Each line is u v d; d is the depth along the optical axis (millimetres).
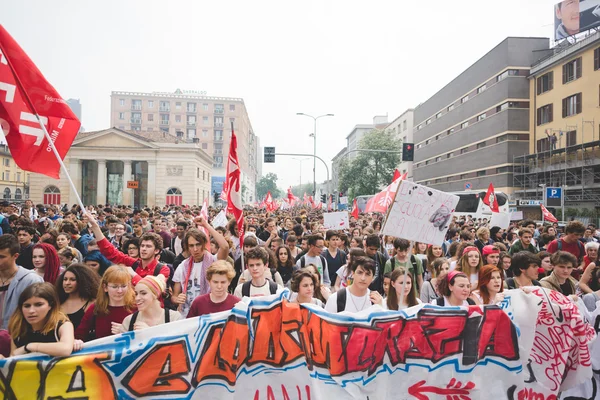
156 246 5516
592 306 4695
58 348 3160
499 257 5863
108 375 3332
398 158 56375
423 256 7562
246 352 3680
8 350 3365
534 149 41531
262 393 3682
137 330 3457
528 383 3947
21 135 4254
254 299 3775
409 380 3830
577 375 4031
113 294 3803
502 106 44156
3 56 4195
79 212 17766
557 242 7508
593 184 32812
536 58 42969
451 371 3873
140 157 51344
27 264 6195
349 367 3768
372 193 57281
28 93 4289
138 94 100625
